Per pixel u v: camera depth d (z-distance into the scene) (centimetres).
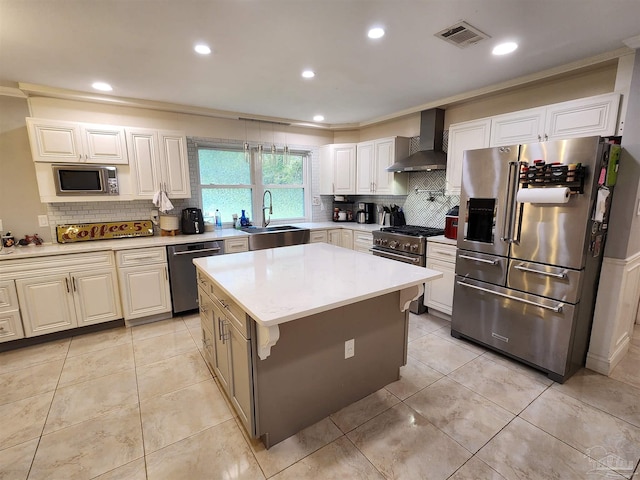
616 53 223
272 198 465
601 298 227
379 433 177
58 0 159
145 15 175
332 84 292
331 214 512
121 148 318
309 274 193
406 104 362
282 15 177
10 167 294
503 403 200
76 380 227
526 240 227
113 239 336
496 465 156
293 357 169
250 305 142
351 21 185
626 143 211
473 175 255
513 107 304
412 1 165
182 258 333
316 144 483
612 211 218
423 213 404
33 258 268
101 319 302
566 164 202
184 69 253
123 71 255
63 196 297
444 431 178
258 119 413
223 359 199
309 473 152
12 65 238
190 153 385
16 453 164
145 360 253
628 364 241
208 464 158
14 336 267
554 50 224
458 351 264
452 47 219
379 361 210
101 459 161
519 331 239
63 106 311
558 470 152
